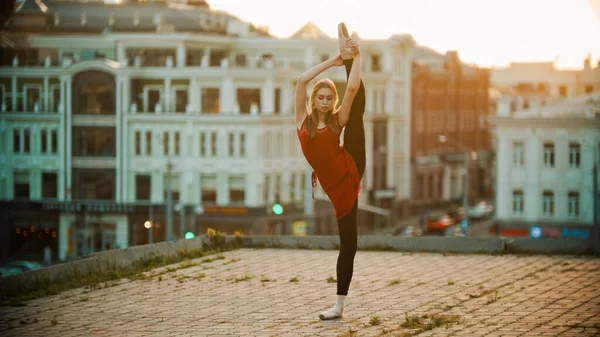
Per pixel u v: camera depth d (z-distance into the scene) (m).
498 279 16.98
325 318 13.79
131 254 18.78
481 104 133.12
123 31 91.75
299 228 89.44
